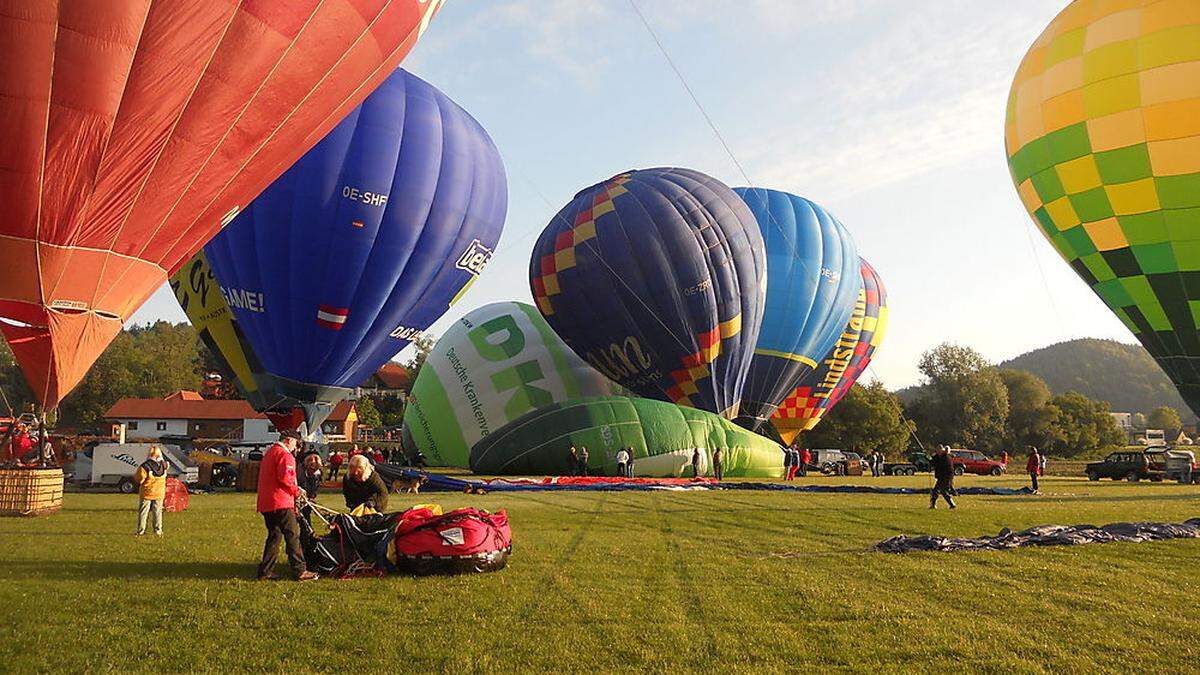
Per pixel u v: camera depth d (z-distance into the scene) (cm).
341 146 2023
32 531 1132
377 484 920
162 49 1045
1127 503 1756
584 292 2906
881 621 620
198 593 703
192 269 2312
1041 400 8156
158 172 1098
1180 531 1065
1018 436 7919
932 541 977
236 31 1095
